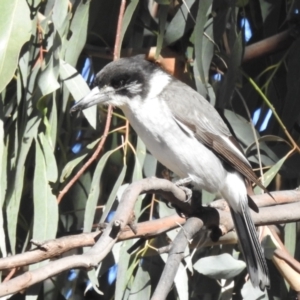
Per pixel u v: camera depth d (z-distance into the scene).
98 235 6.64
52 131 8.80
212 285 9.27
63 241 6.51
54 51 8.65
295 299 9.29
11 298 9.67
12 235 8.55
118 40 9.00
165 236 9.03
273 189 10.12
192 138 8.70
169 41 9.33
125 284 8.80
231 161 8.64
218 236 7.93
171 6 10.02
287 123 9.58
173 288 9.27
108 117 8.79
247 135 9.51
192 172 8.73
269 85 10.12
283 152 9.58
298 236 9.65
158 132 8.66
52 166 8.62
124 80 8.80
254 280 8.01
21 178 8.70
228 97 9.16
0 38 7.94
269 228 9.02
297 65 9.56
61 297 9.66
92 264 5.96
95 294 10.02
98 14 9.84
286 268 8.66
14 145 8.95
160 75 9.04
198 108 8.85
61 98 9.17
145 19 10.14
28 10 8.08
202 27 8.82
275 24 10.27
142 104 8.73
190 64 9.97
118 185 8.69
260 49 10.05
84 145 10.02
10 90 9.45
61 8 8.73
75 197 9.86
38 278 5.89
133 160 9.91
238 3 9.62
